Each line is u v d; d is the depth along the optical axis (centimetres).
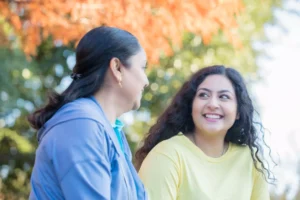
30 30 580
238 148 353
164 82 959
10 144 977
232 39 588
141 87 244
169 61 949
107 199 221
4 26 689
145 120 998
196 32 597
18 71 855
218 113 338
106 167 225
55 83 966
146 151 360
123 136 272
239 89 346
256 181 357
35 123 238
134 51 241
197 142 345
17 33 645
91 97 239
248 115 350
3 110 861
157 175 316
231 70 349
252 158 354
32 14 537
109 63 238
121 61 239
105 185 222
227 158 344
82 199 217
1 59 826
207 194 325
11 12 568
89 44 239
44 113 237
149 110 992
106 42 238
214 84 342
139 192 247
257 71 1052
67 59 959
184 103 351
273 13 1026
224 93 340
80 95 238
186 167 326
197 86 345
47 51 944
